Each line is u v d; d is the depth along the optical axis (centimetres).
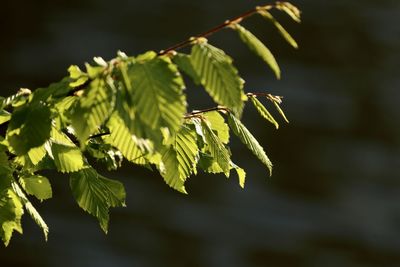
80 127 344
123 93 338
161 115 326
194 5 4950
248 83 4153
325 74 4384
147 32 4650
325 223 3061
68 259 2670
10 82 4053
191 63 344
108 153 479
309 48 4716
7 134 385
